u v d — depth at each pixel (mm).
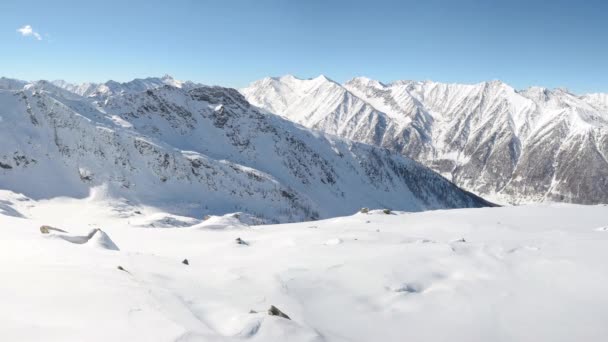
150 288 9422
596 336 9438
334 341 8359
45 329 6621
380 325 9914
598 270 13727
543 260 15375
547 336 9477
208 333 6980
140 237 29125
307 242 21016
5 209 48156
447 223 28219
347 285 12539
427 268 14508
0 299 7973
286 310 9938
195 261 17172
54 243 15898
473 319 10375
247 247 21250
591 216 31625
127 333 6547
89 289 8703
